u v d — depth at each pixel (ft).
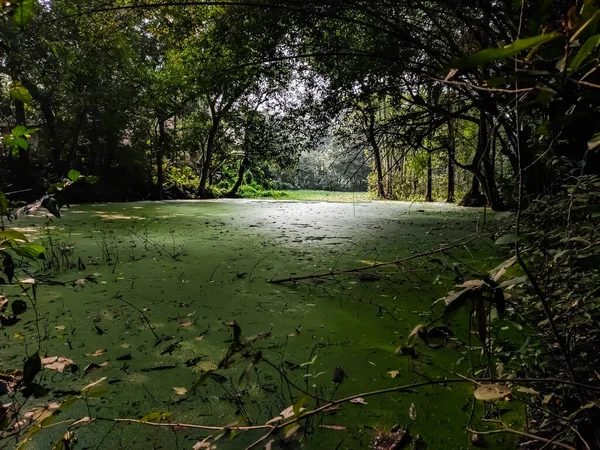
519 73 1.68
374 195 45.65
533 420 4.03
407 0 8.73
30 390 2.78
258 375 5.23
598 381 3.22
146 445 3.92
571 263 3.46
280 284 9.30
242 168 49.73
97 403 4.58
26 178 29.94
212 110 38.24
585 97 1.74
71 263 10.85
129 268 10.60
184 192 43.83
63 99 28.86
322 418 4.35
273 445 2.00
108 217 21.75
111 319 7.09
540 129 2.29
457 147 31.86
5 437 3.54
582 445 3.01
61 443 2.89
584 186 4.60
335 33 13.32
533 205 5.92
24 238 2.92
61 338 6.29
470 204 30.07
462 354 5.71
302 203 34.09
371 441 4.01
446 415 4.40
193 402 4.62
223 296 8.43
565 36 1.56
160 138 40.09
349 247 13.48
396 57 11.22
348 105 14.69
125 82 31.96
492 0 8.05
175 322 7.01
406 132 15.10
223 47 14.74
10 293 8.27
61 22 19.72
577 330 3.60
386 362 5.58
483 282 2.31
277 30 13.35
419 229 17.53
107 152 36.99
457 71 2.28
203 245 13.87
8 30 18.16
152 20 15.58
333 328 6.79
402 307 7.79
